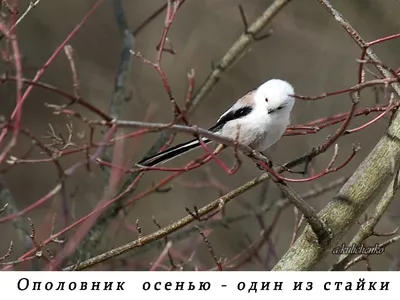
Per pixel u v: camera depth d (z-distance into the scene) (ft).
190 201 36.40
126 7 43.60
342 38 40.50
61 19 42.52
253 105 21.63
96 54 42.70
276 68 42.04
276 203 26.30
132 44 26.99
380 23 39.42
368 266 18.26
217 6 42.80
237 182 36.14
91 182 32.96
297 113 37.78
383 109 18.34
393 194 17.75
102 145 14.87
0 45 21.17
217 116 41.29
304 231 17.57
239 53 25.94
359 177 17.49
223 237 33.88
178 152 19.63
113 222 25.58
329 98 39.17
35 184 37.01
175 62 41.14
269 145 22.02
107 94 40.65
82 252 23.45
